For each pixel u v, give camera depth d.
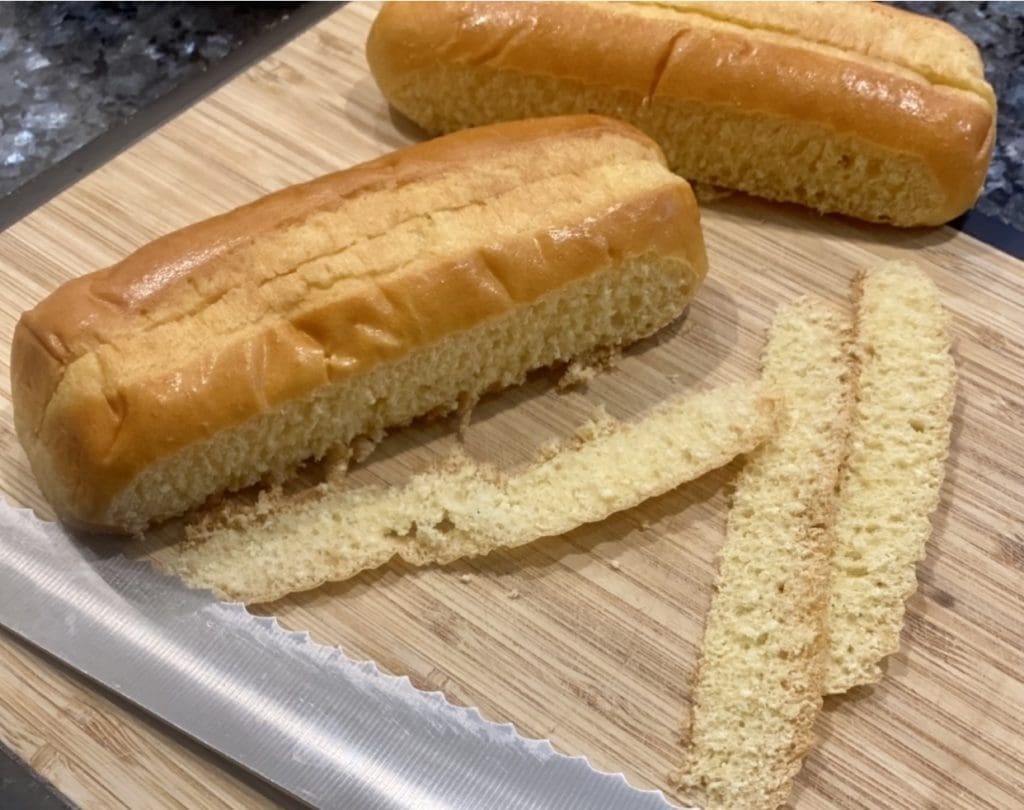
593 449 0.25
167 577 0.23
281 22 0.33
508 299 0.24
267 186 0.30
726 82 0.28
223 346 0.23
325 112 0.31
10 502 0.24
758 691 0.22
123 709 0.22
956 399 0.26
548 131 0.26
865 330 0.26
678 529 0.24
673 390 0.26
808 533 0.23
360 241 0.24
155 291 0.23
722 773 0.21
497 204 0.25
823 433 0.25
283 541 0.24
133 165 0.30
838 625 0.23
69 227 0.28
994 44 0.34
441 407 0.26
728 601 0.23
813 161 0.28
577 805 0.21
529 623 0.23
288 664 0.22
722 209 0.29
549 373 0.27
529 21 0.29
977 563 0.24
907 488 0.24
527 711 0.22
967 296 0.28
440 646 0.23
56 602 0.22
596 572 0.24
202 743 0.21
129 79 0.33
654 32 0.28
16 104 0.33
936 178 0.28
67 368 0.22
